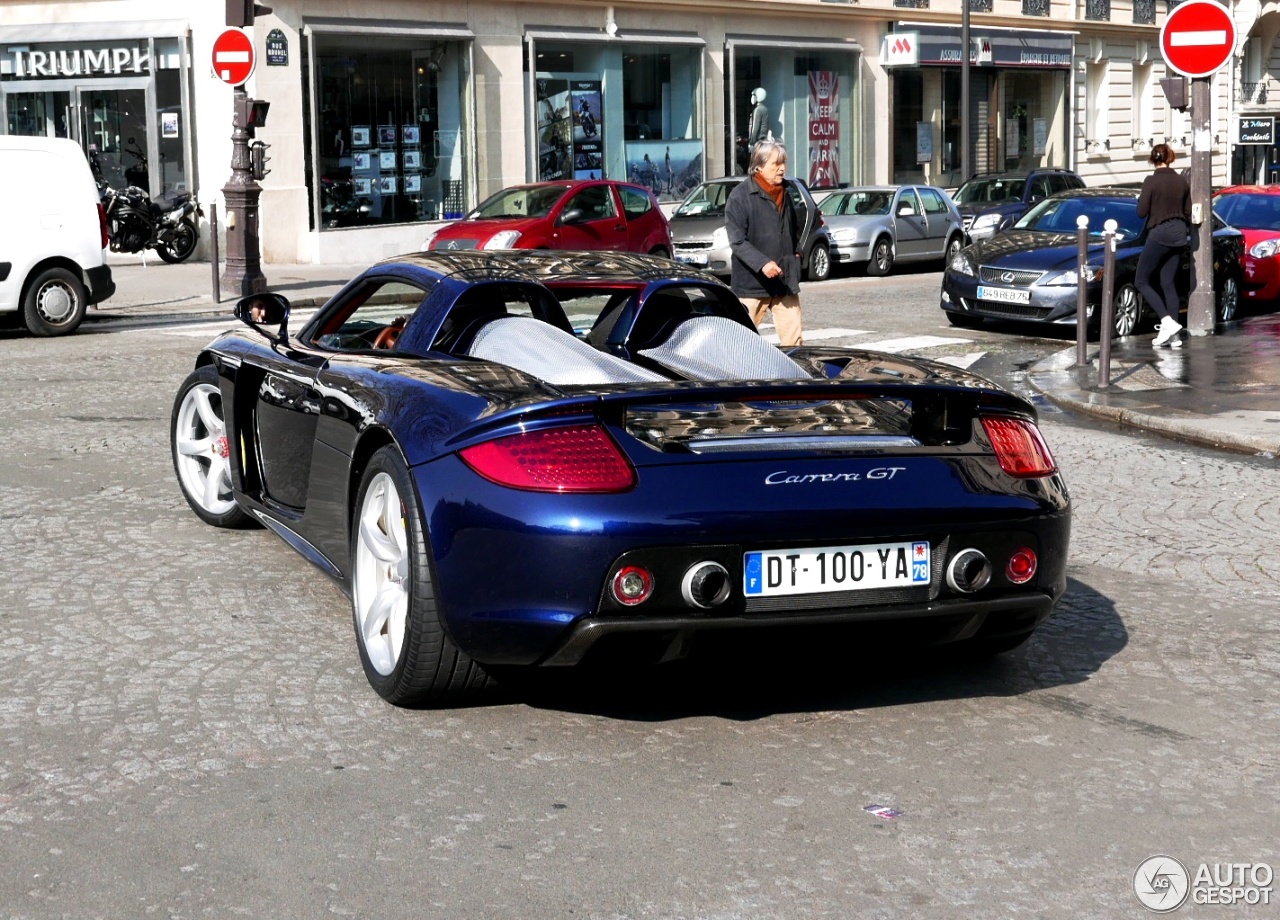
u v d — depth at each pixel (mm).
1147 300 14391
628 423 4348
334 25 24812
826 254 24531
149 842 3576
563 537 3957
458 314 5242
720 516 4016
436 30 26203
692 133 31234
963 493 4273
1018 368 13133
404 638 4344
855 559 4164
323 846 3562
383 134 25875
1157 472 8656
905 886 3379
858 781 4008
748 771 4070
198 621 5422
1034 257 15383
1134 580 6270
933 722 4480
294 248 24703
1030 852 3576
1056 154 41469
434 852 3535
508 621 4047
